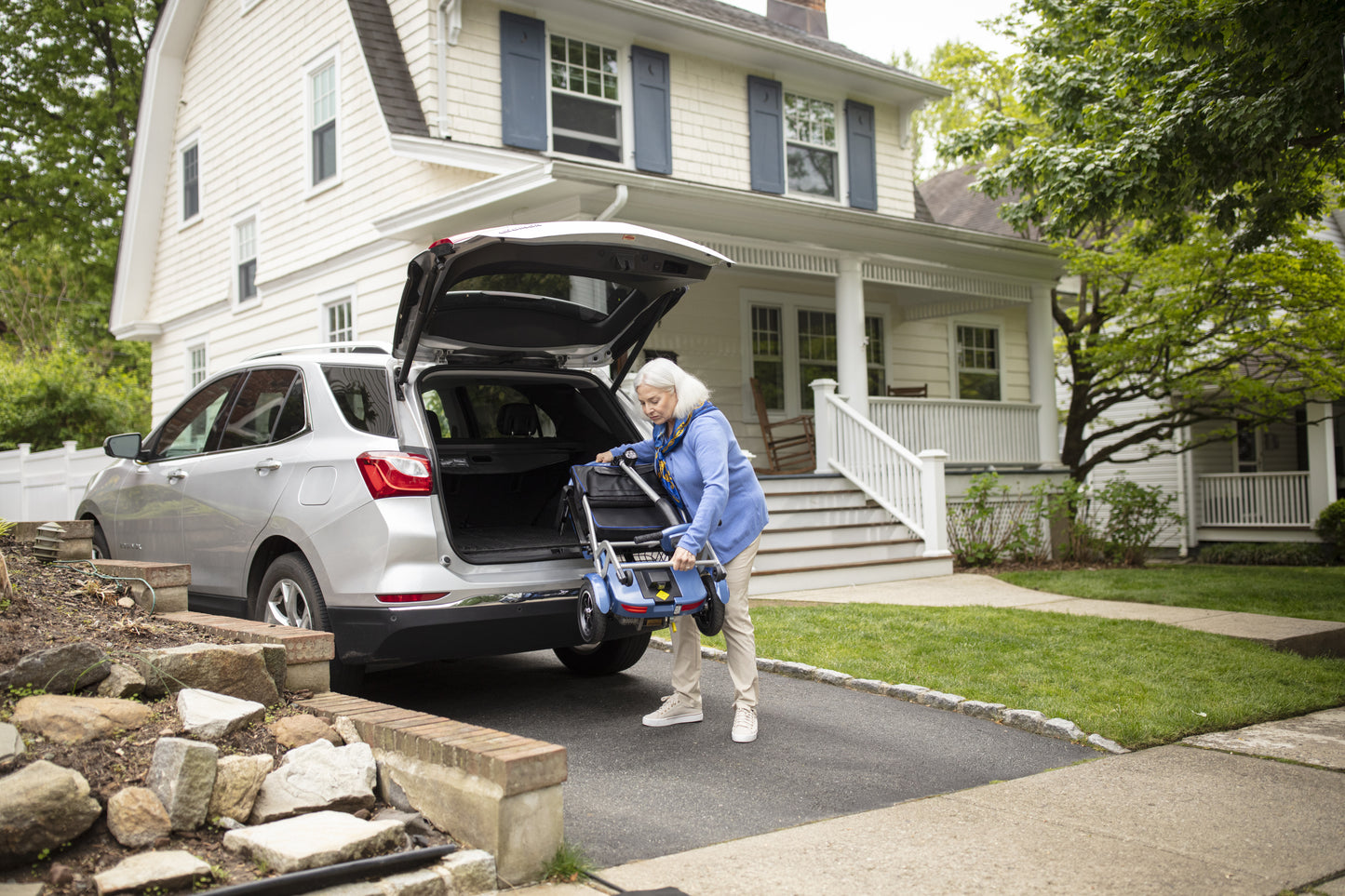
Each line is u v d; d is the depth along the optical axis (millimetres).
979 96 19312
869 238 11992
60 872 2566
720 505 4102
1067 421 15953
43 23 25562
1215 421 19094
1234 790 3873
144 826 2771
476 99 11586
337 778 3141
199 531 5488
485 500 5602
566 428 5637
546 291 4863
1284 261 12766
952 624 6980
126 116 26688
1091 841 3314
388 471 4336
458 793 3025
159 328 17312
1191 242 13172
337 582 4426
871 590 9258
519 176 9195
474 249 4172
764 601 8438
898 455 10852
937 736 4590
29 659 3230
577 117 12453
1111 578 10383
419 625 4238
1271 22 7441
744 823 3438
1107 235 14719
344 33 12516
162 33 16344
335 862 2713
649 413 4371
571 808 3568
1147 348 13938
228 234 15258
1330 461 16328
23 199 25828
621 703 5059
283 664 3742
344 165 12602
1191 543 17938
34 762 2816
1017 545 12047
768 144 14195
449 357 4887
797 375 14320
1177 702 5078
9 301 24719
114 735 3094
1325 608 8492
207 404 5887
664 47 13242
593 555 4238
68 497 13906
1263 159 8398
